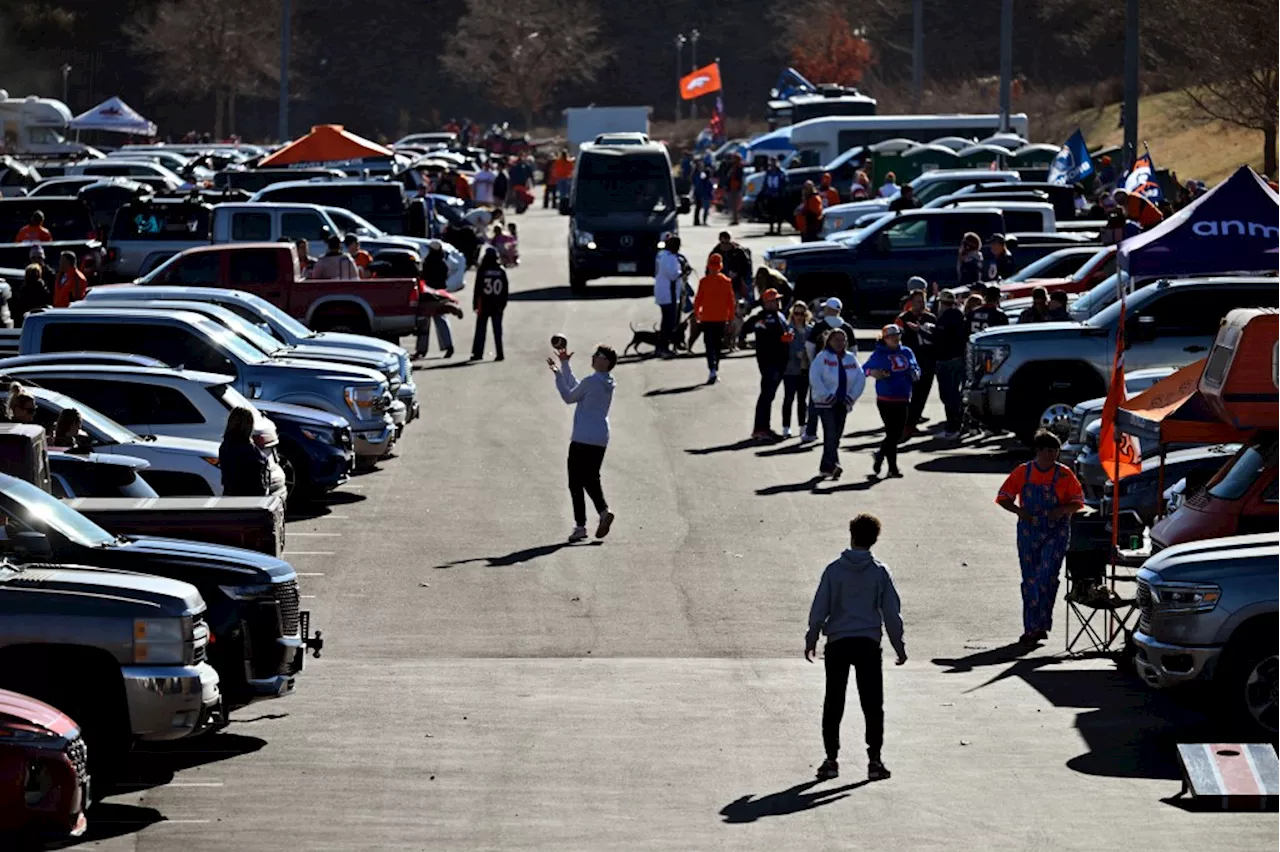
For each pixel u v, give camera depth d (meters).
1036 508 47.12
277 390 66.81
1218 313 71.81
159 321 65.69
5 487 36.88
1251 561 37.19
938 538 59.72
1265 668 36.88
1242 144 174.38
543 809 32.44
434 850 29.72
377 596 52.38
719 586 53.62
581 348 104.75
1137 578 38.94
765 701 41.38
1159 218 98.69
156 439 54.94
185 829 31.00
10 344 69.44
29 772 28.80
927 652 46.75
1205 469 52.59
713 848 29.94
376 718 39.56
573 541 59.41
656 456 73.94
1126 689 42.72
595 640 47.62
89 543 36.69
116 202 142.12
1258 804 32.53
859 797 33.41
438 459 73.56
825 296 107.19
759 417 76.94
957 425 77.31
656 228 128.62
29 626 32.47
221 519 41.69
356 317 91.38
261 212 108.25
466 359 101.56
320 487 63.91
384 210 123.75
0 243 115.19
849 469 71.38
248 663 36.75
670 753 36.66
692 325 102.19
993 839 30.45
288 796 33.25
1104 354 72.00
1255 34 139.62
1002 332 73.00
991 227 107.31
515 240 152.12
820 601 34.72
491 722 39.22
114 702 32.97
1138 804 32.88
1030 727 39.12
